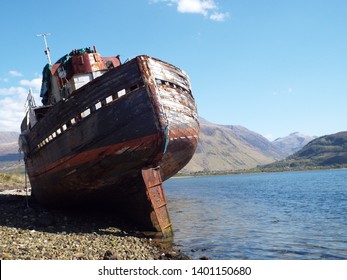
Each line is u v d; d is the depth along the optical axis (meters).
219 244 13.34
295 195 41.09
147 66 13.16
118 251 10.53
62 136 14.68
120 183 14.31
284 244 13.45
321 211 24.92
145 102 12.98
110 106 13.16
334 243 13.54
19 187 41.47
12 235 11.52
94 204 16.34
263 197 39.88
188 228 17.48
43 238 11.51
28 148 18.50
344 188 49.88
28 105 18.75
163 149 13.56
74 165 14.44
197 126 17.58
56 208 18.39
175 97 14.67
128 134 13.07
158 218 14.14
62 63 17.44
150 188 14.00
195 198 40.47
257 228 17.45
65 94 17.34
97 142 13.48
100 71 17.14
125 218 15.93
